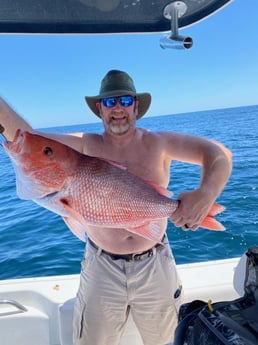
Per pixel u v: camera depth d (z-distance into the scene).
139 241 1.16
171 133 1.17
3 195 4.50
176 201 0.88
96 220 0.84
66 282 1.51
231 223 3.05
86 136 1.24
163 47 1.13
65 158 0.81
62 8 1.04
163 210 0.87
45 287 1.47
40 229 3.04
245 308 0.84
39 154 0.80
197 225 0.89
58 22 1.09
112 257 1.18
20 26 1.08
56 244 2.67
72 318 1.31
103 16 1.09
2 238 2.88
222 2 1.09
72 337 1.30
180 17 1.13
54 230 2.99
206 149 1.03
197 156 1.06
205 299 1.37
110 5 1.05
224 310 0.82
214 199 0.90
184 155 1.11
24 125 1.02
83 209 0.83
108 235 1.16
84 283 1.23
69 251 2.53
